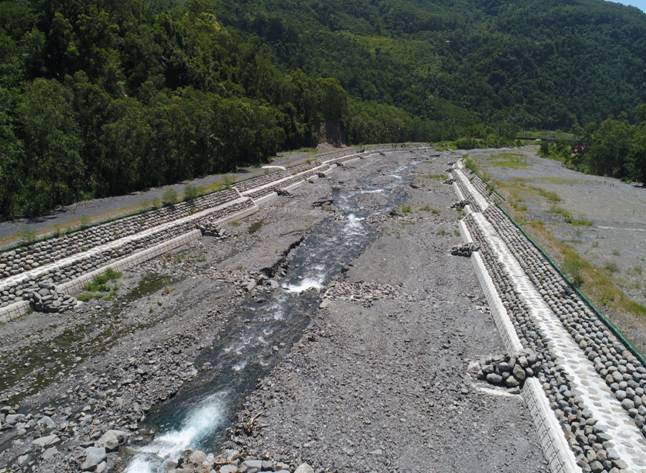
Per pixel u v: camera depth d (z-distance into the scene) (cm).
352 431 1584
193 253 3353
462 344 2195
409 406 1728
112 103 4053
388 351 2100
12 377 1842
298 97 9375
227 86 7350
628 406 1503
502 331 2272
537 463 1472
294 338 2242
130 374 1886
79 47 4512
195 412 1705
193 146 5147
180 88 5991
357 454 1484
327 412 1678
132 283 2789
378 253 3497
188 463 1437
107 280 2778
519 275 2686
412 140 13662
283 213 4669
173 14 8075
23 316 2312
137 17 6091
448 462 1464
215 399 1778
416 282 2950
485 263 3150
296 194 5541
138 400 1741
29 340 2109
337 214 4741
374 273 3083
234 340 2206
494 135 14825
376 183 6688
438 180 7019
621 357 1675
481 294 2802
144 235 3225
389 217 4644
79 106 3850
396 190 6106
